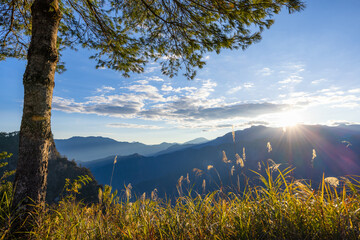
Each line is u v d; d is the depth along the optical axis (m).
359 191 2.17
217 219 2.47
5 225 2.76
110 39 6.27
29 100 3.57
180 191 3.02
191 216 2.61
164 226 2.54
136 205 3.07
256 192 2.60
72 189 3.33
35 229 2.82
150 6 5.80
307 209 2.28
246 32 4.95
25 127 3.49
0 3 6.02
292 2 4.05
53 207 3.25
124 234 2.35
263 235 2.04
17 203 3.14
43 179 3.47
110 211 3.04
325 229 1.94
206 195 2.79
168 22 5.42
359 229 1.82
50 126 3.77
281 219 2.15
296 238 1.94
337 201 2.24
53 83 3.93
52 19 3.95
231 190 2.76
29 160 3.38
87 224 2.78
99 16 6.11
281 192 2.50
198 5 4.83
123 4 6.05
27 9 6.41
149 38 6.32
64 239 2.46
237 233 2.14
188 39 5.53
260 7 4.27
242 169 2.94
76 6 6.14
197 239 2.16
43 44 3.79
